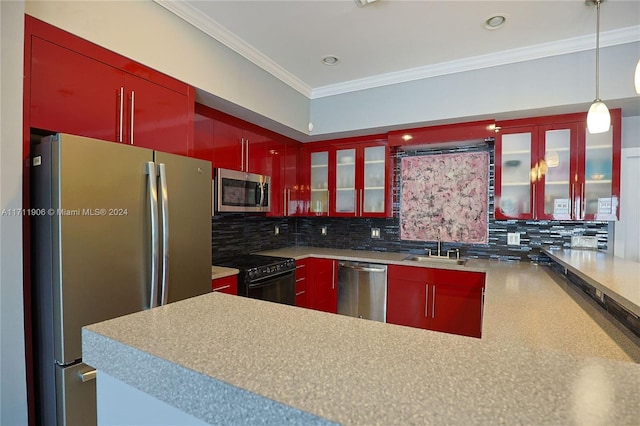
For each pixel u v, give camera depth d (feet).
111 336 2.28
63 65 5.09
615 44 7.61
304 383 1.67
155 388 1.98
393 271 10.39
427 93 9.76
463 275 9.34
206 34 7.48
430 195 11.71
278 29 7.60
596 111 5.77
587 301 5.54
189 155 7.12
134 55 6.05
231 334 2.34
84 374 4.55
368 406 1.47
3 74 4.30
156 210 5.46
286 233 13.89
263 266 9.25
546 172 9.06
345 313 11.15
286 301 10.16
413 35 7.77
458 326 9.41
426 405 1.47
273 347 2.12
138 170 5.30
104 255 4.82
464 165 11.19
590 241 9.38
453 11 6.79
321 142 12.66
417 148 11.57
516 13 6.82
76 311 4.50
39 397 4.65
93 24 5.45
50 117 4.94
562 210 8.88
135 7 6.08
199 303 3.14
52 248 4.45
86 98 5.38
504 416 1.39
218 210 8.90
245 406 1.61
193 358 1.94
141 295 5.29
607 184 8.47
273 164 11.36
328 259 11.50
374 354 2.02
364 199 11.81
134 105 6.09
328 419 1.39
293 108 10.78
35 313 4.68
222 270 8.42
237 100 8.42
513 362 1.91
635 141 8.93
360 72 9.95
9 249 4.31
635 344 3.70
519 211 9.33
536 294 6.04
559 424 1.33
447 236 11.41
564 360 1.93
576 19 7.00
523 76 8.55
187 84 7.12
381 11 6.85
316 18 7.14
